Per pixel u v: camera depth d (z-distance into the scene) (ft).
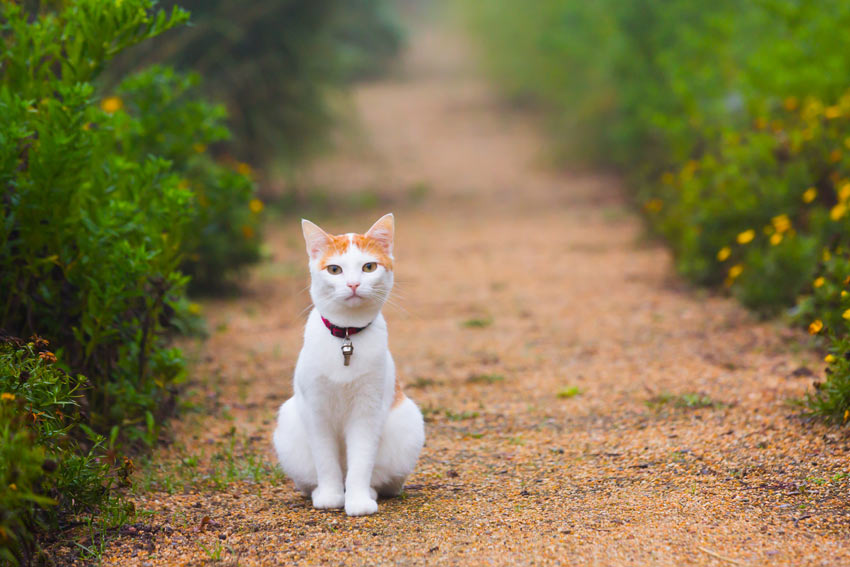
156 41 47.16
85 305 17.66
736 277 31.76
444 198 66.13
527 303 34.45
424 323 31.94
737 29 43.27
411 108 116.37
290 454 15.69
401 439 15.46
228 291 36.52
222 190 31.73
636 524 13.84
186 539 13.97
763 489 14.99
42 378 14.12
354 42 140.46
